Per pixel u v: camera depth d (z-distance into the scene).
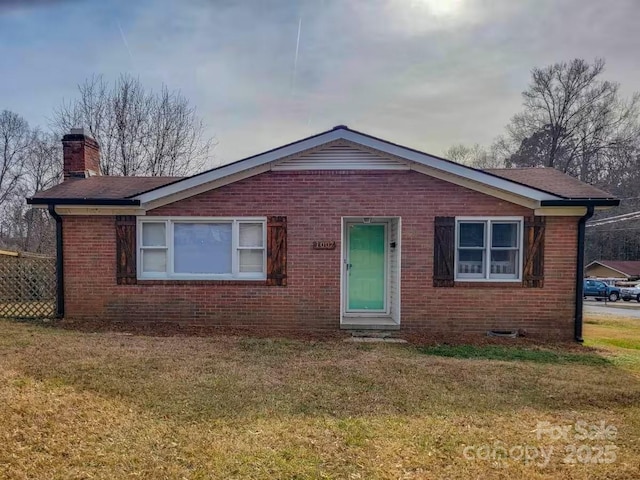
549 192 8.19
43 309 9.37
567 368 6.23
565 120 39.97
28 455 3.28
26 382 4.72
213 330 8.47
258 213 8.77
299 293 8.77
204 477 3.09
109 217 8.87
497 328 8.62
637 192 37.38
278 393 4.83
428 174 8.63
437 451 3.55
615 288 34.06
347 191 8.70
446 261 8.64
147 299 8.86
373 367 5.96
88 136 11.15
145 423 3.95
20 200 29.25
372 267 9.68
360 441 3.70
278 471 3.19
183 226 8.88
